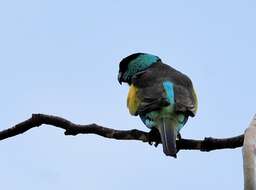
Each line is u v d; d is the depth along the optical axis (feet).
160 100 40.06
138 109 40.98
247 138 20.66
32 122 32.68
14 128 32.73
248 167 19.94
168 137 37.99
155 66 47.67
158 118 39.73
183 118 40.32
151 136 39.34
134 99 42.16
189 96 41.86
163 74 44.68
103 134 34.30
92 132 34.01
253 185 19.56
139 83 43.42
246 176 19.76
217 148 33.96
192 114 40.75
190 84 44.01
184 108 40.11
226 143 33.63
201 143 34.53
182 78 44.19
